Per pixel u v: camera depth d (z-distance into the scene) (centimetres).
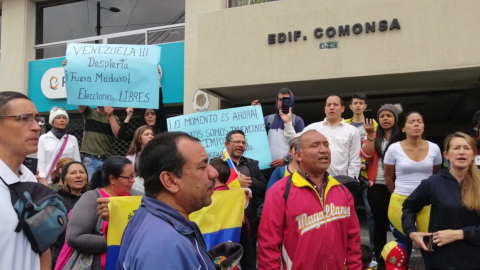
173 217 160
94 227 300
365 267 374
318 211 283
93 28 895
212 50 662
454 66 543
